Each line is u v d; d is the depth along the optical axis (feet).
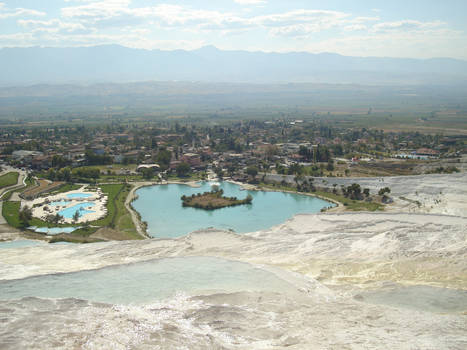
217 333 116.47
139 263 192.85
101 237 339.57
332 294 167.84
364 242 244.83
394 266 204.74
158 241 273.33
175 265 192.03
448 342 109.81
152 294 151.02
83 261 222.69
